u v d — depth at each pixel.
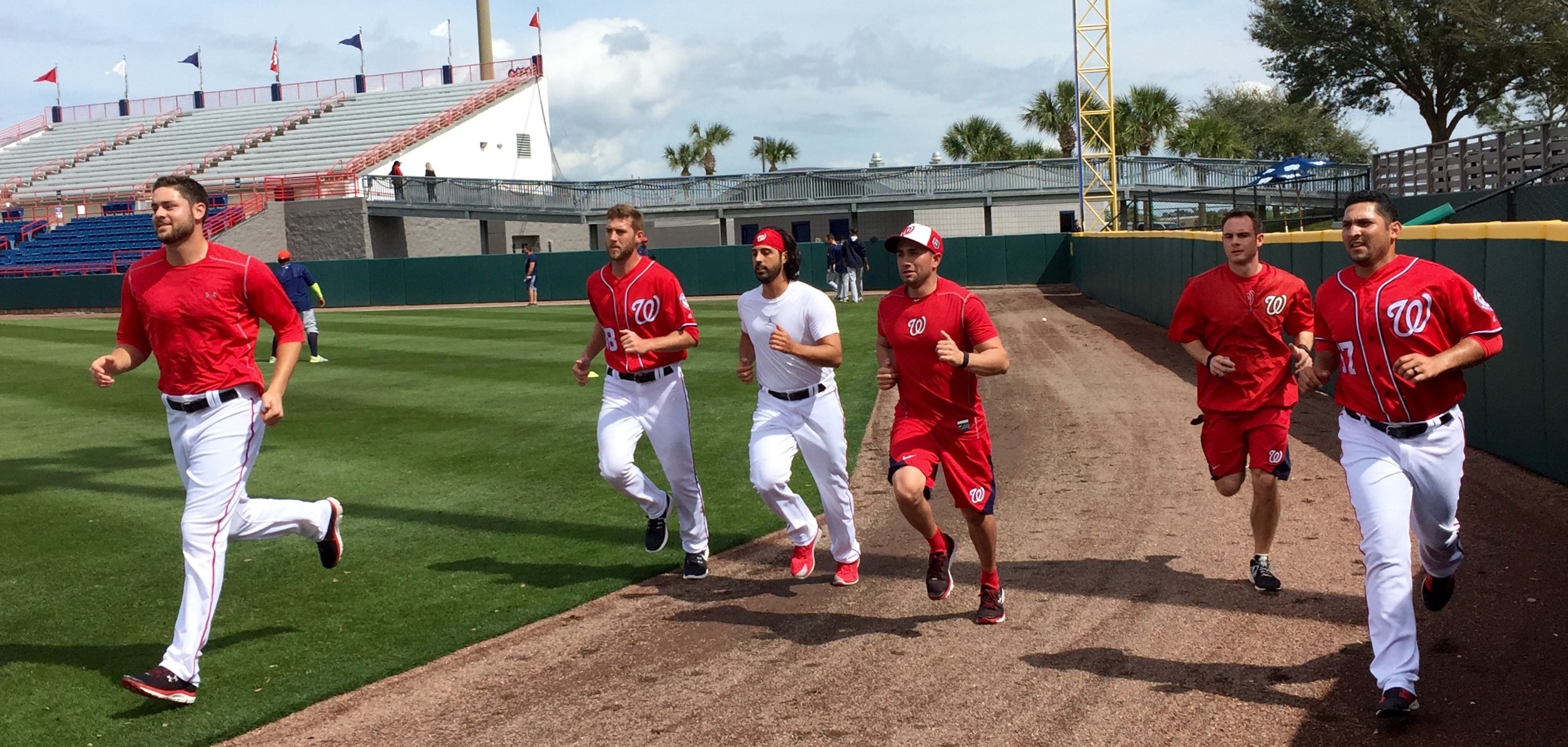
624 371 5.84
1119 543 6.21
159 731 4.16
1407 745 3.64
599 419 5.94
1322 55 40.50
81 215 40.94
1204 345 5.52
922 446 4.87
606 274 5.82
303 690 4.51
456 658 4.87
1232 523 6.48
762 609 5.42
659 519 6.15
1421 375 3.82
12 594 5.85
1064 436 9.50
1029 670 4.45
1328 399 10.50
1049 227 40.56
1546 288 6.96
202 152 46.41
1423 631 4.62
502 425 10.85
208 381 4.54
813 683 4.44
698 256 33.38
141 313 4.53
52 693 4.54
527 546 6.63
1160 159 35.34
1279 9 40.56
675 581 5.93
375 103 49.25
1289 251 11.88
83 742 4.07
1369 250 4.10
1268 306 5.25
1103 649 4.63
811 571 5.91
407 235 37.84
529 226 42.62
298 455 9.47
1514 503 6.45
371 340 20.06
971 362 4.57
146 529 7.20
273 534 4.98
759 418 5.66
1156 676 4.32
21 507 7.84
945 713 4.08
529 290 31.89
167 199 4.39
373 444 9.92
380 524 7.18
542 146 52.06
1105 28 33.91
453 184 37.31
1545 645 4.34
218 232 34.72
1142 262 20.06
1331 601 5.05
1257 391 5.35
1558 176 19.14
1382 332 4.07
